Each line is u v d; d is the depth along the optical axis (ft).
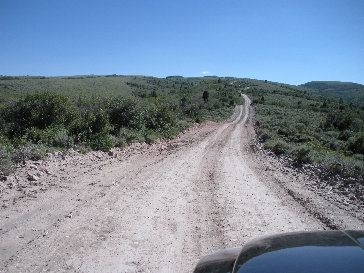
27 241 12.53
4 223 14.14
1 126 34.30
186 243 13.19
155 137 51.01
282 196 21.29
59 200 17.93
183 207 18.20
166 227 14.93
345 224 15.74
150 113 60.85
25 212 15.67
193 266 11.19
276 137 62.08
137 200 19.02
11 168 21.99
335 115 125.08
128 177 24.95
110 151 34.09
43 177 22.38
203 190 22.45
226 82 552.00
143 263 11.29
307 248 6.89
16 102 37.11
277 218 16.62
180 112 102.68
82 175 24.20
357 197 20.98
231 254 8.29
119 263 11.19
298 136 67.26
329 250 6.67
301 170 30.53
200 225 15.39
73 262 11.06
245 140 62.34
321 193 22.04
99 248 12.29
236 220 16.21
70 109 39.93
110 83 360.07
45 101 37.19
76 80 350.23
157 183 23.70
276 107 225.56
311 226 15.47
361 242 6.97
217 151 44.57
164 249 12.52
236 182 25.38
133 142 43.70
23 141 29.01
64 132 34.14
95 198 18.80
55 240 12.76
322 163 31.19
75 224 14.60
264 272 6.21
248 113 190.49
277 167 32.71
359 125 120.88
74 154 30.45
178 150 43.42
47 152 28.84
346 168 27.20
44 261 11.02
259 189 23.18
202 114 134.82
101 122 38.96
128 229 14.39
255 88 472.85
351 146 58.29
